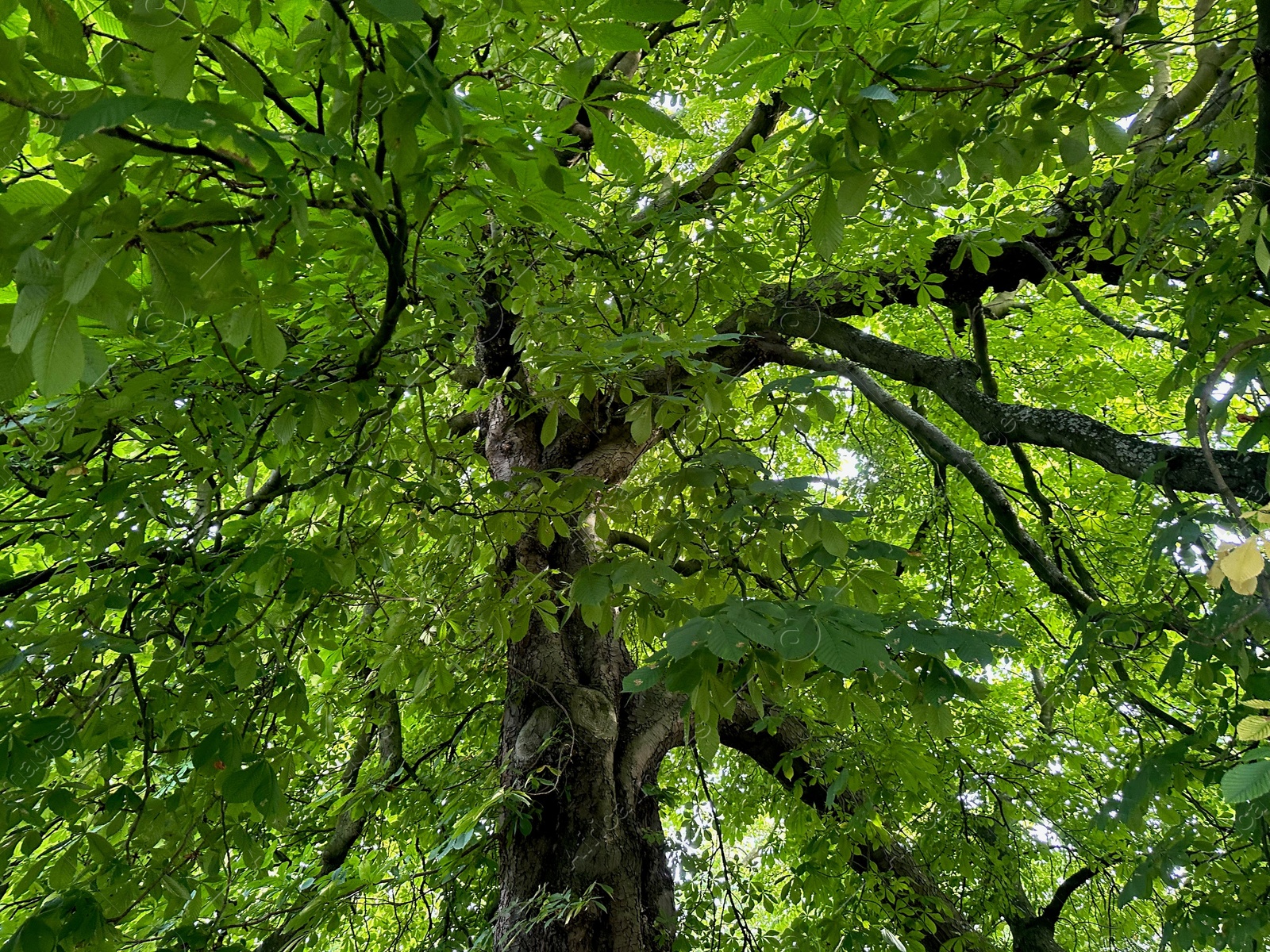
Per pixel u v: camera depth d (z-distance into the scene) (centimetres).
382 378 264
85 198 101
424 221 176
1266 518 132
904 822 584
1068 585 439
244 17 151
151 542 279
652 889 400
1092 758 675
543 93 224
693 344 258
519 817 379
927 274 452
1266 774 132
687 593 240
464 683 537
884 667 158
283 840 566
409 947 585
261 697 288
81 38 106
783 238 411
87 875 244
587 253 346
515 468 277
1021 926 588
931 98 203
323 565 242
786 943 435
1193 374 284
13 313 93
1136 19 178
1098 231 379
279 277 156
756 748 550
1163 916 293
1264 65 213
